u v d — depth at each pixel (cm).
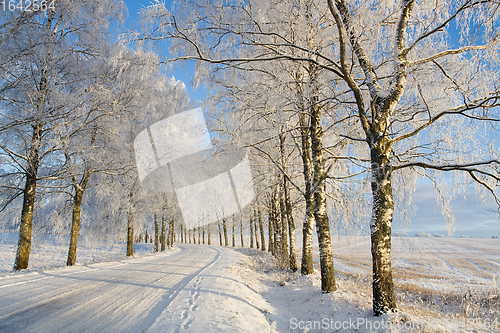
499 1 427
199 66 609
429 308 648
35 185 1011
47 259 1612
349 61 621
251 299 630
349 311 499
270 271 1207
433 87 584
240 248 3139
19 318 412
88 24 996
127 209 1683
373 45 584
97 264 1151
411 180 679
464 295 761
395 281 1238
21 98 903
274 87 644
